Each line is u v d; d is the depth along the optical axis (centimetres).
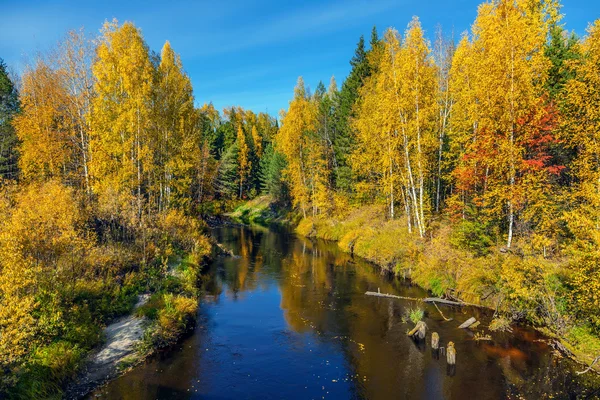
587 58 1795
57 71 2520
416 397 1088
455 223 2342
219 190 7081
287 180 5475
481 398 1067
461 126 2369
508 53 1758
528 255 1565
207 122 8606
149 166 2544
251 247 3688
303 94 6775
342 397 1097
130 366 1261
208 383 1174
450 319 1631
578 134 1622
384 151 2758
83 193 2391
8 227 1262
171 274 2141
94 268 1762
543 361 1245
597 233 1142
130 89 2469
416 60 2317
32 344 1114
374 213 3631
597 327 1291
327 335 1542
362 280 2364
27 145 2833
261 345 1458
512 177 1752
